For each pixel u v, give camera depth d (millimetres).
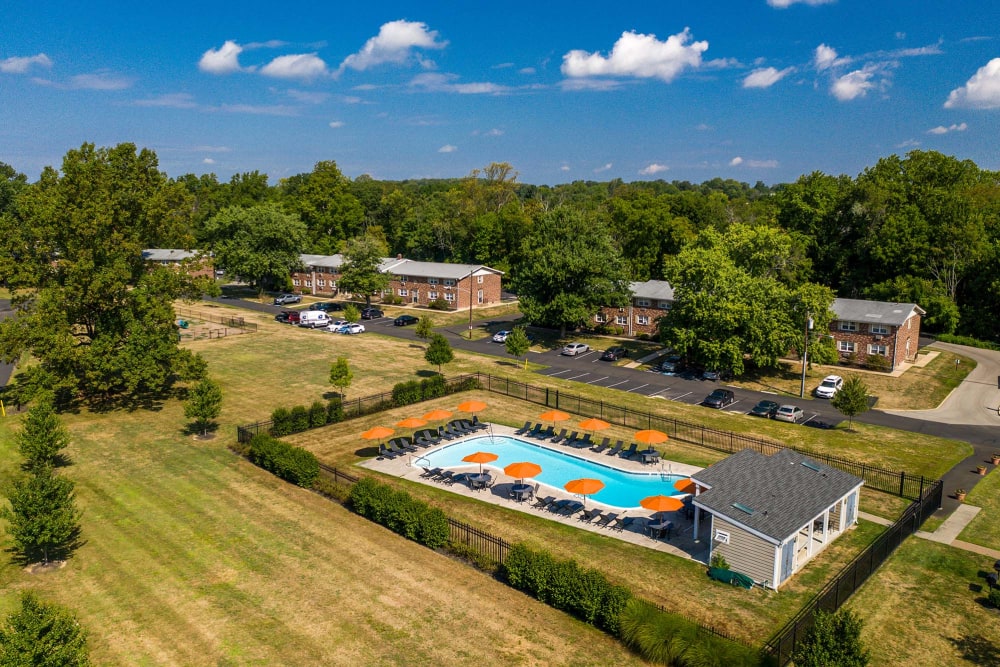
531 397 55875
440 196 195125
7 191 137000
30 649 17359
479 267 107000
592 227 81938
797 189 113062
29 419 35906
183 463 39125
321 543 30031
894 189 106750
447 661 22062
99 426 45281
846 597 26250
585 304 80875
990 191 110000
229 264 108500
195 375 49688
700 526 32500
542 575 25500
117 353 48094
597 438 46281
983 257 91250
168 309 50156
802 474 32031
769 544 26688
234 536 30516
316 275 117250
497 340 81125
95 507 33250
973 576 28250
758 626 24297
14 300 47906
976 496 37062
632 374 66938
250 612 24719
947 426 51562
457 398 55156
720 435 47062
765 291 64250
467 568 28156
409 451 42719
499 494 36375
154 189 53875
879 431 49500
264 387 56688
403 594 26031
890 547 30281
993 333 88500
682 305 67375
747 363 71062
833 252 106625
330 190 151000
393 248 165625
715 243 73750
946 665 22312
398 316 97938
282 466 36719
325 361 66875
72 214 45969
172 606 25062
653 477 39719
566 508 34031
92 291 46281
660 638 21859
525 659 22219
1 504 33219
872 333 69875
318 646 22797
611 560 29172
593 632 23797
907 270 98438
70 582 26656
